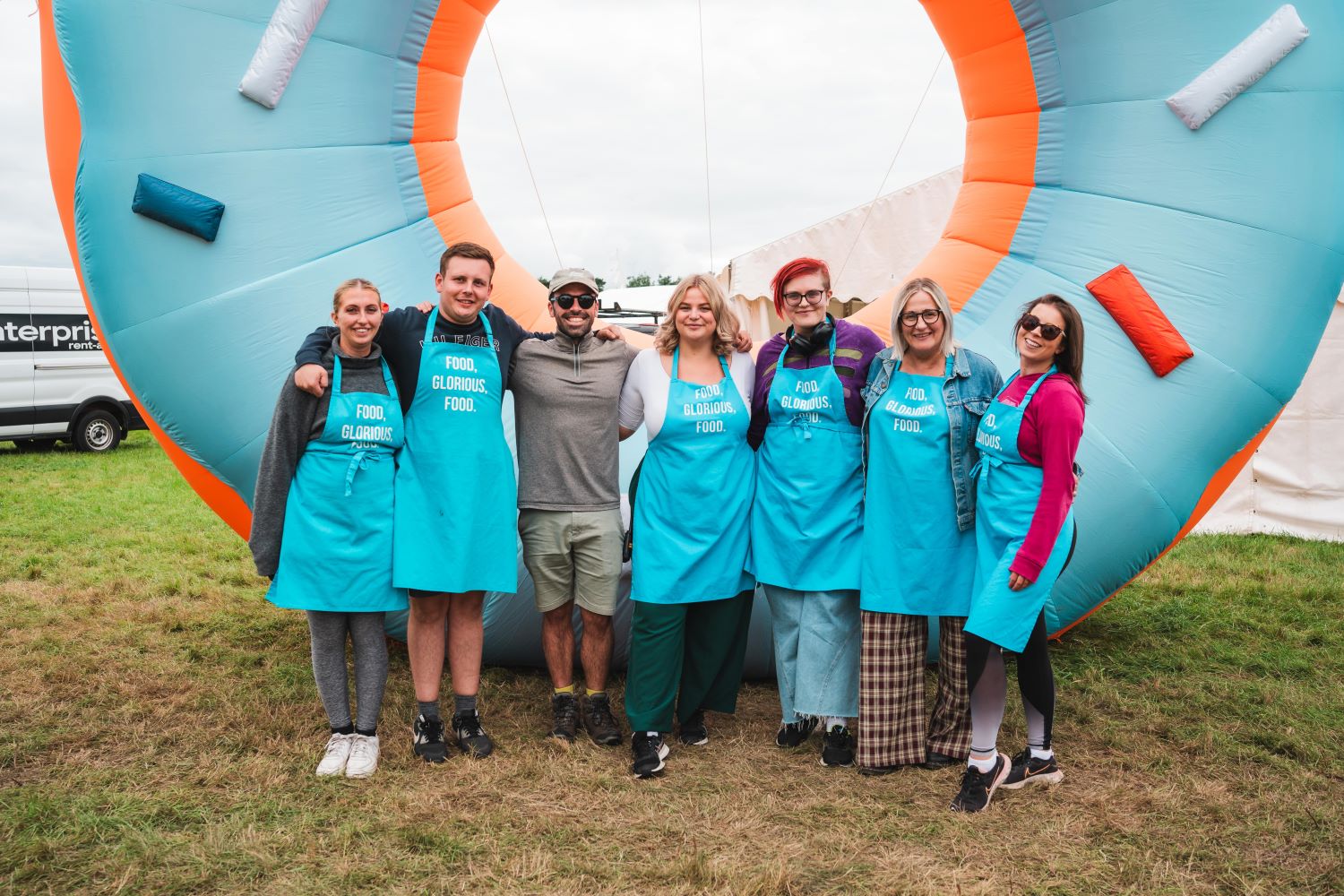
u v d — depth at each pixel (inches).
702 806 119.3
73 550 264.4
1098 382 158.4
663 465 132.3
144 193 149.8
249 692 157.6
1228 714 151.6
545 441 134.2
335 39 158.4
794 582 132.3
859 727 130.6
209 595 219.1
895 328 125.6
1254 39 152.0
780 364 133.0
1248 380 157.2
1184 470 158.6
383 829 111.9
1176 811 118.3
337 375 121.9
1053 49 165.6
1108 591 165.3
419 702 133.0
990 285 167.9
